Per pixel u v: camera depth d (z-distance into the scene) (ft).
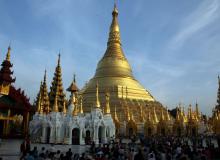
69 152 85.92
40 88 261.24
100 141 199.31
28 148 106.01
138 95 338.75
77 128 184.34
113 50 377.91
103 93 319.27
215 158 99.60
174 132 288.71
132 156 93.50
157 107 332.39
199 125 300.61
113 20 396.57
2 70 166.50
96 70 372.38
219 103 317.42
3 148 123.24
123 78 347.15
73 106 204.13
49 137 183.42
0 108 166.91
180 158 87.15
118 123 271.90
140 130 280.72
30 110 176.55
